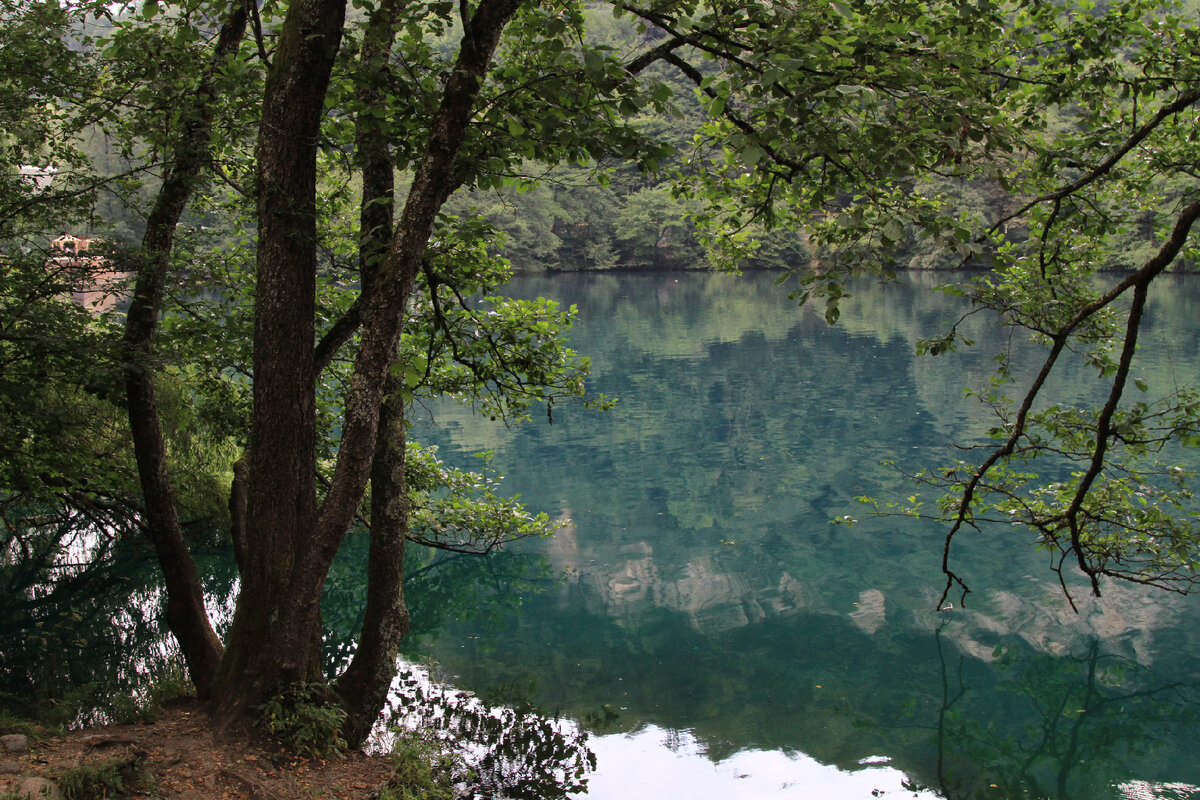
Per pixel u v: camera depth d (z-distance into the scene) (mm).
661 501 17172
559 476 19031
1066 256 7094
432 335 8750
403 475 7168
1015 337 36500
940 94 5477
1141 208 7508
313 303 6246
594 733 8375
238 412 10898
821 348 35906
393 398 6992
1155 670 9977
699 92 5824
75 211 7684
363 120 6488
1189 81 6754
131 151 7906
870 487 17719
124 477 10805
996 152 5582
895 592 12469
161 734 6129
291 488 6246
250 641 6230
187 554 7410
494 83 7070
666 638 10938
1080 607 11773
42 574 12508
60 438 8359
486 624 11461
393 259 5680
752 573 13320
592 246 84500
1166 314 39281
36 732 6148
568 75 5656
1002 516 15852
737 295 60750
